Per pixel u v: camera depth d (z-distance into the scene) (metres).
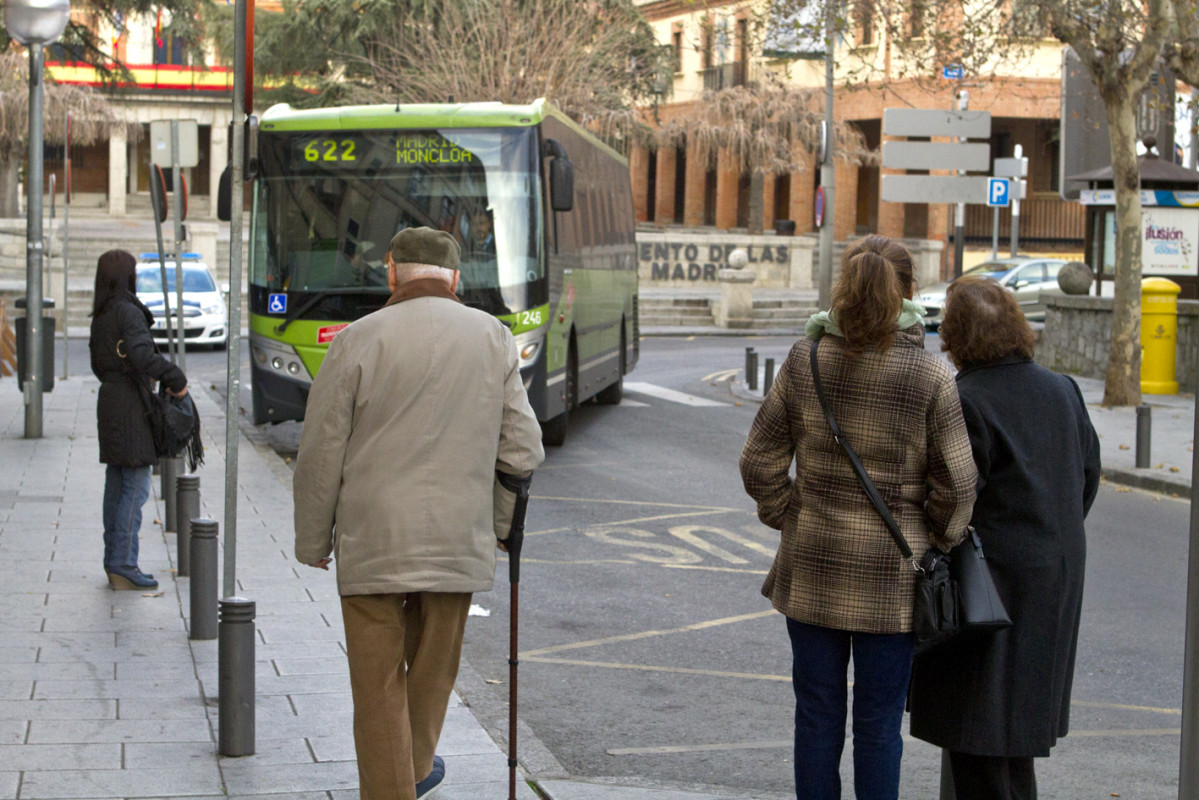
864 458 4.90
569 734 7.11
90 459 15.84
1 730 6.58
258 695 7.29
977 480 4.94
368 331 5.27
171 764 6.18
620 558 11.67
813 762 5.01
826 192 27.36
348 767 6.20
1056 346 28.33
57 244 37.34
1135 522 13.69
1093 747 6.95
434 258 5.41
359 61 45.22
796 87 53.50
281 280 16.36
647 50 46.97
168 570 10.27
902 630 4.88
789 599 5.03
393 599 5.24
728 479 16.05
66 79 73.31
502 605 9.99
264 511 12.99
